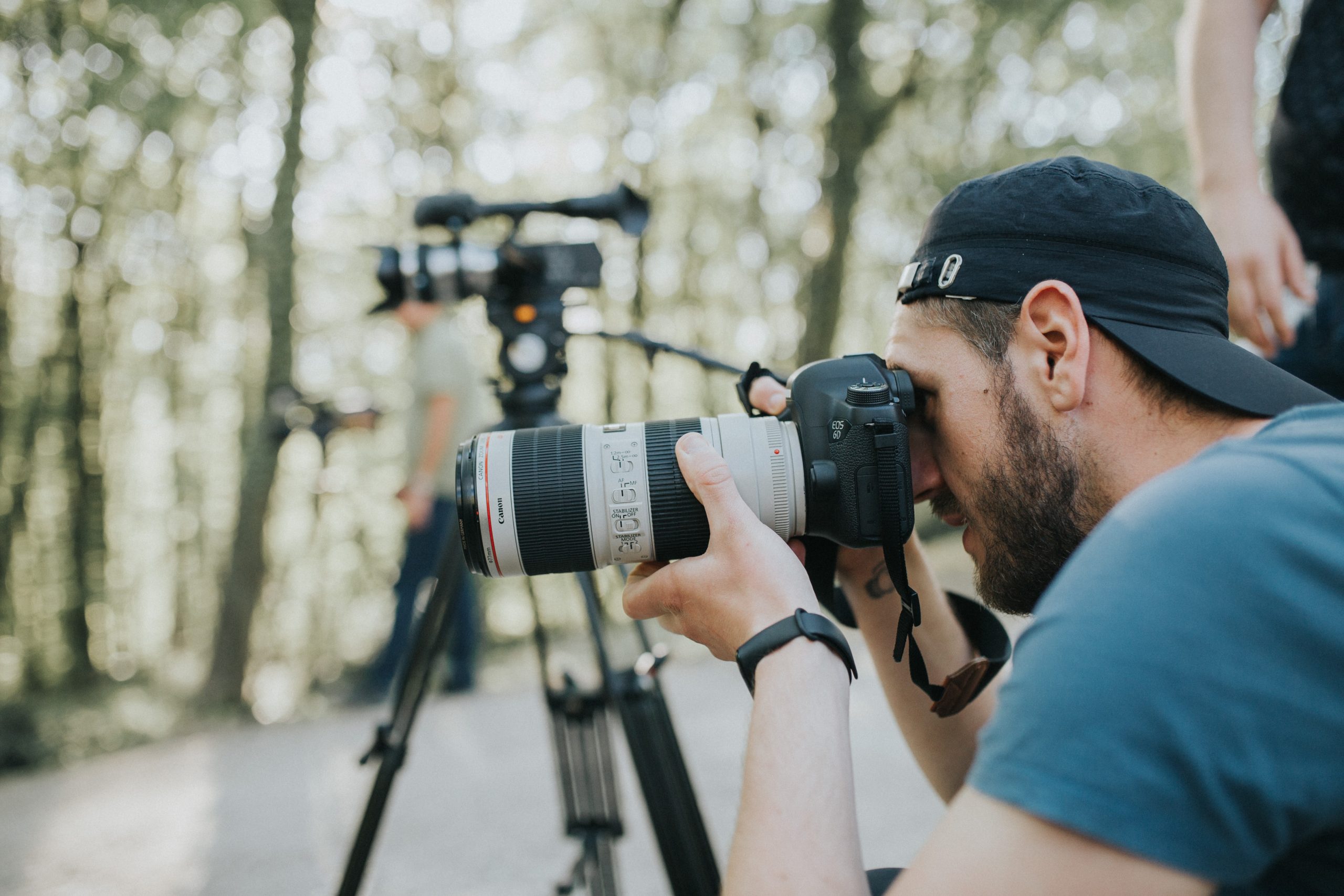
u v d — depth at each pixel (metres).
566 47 10.48
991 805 0.57
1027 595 0.85
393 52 8.77
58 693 7.83
